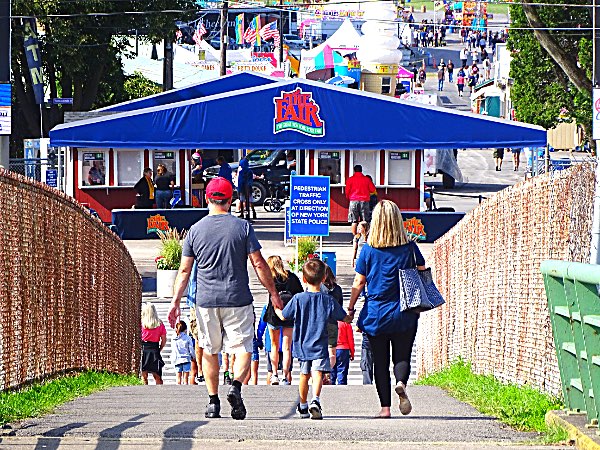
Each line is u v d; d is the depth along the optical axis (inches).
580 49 3732.8
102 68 4662.9
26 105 4525.1
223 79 3752.5
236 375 876.6
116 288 1702.8
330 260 2448.3
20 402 940.6
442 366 1646.2
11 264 1012.5
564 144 6048.2
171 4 4591.5
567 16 3806.6
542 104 4552.2
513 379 1115.9
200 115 3319.4
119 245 1731.1
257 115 3344.0
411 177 3553.2
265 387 1332.4
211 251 872.9
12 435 750.5
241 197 3673.7
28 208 1085.1
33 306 1109.1
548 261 764.0
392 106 3371.1
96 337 1504.7
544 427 781.9
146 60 5895.7
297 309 944.9
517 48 4574.3
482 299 1311.5
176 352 1781.5
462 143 3376.0
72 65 4313.5
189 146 3316.9
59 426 799.1
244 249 879.1
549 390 953.5
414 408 1015.6
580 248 922.7
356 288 903.7
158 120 3312.0
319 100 3363.7
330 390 1280.8
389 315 890.7
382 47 5369.1
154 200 3380.9
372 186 2915.8
